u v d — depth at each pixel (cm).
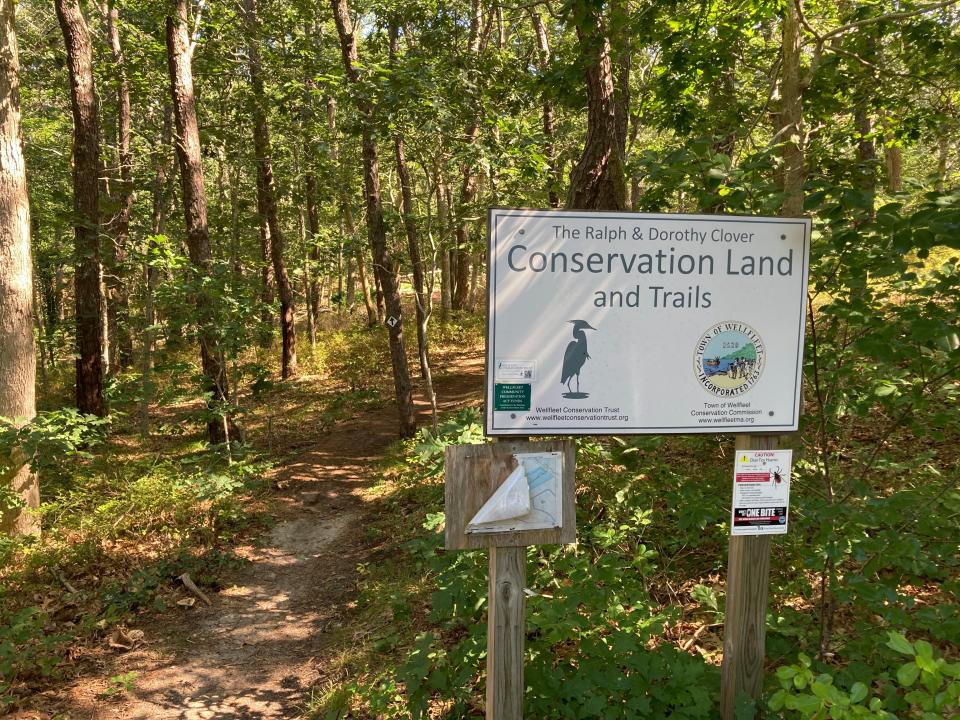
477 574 340
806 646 323
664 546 452
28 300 743
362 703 401
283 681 464
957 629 242
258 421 1302
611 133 569
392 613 520
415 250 1186
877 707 178
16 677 462
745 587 267
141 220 1504
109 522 716
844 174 415
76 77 1084
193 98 1051
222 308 948
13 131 723
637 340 254
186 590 613
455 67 841
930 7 413
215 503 779
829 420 395
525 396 250
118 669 489
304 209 2134
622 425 255
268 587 629
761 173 351
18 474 718
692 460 497
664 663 266
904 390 292
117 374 1380
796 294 261
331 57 1206
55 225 1595
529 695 272
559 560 338
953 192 239
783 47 482
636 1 611
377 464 979
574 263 248
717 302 257
